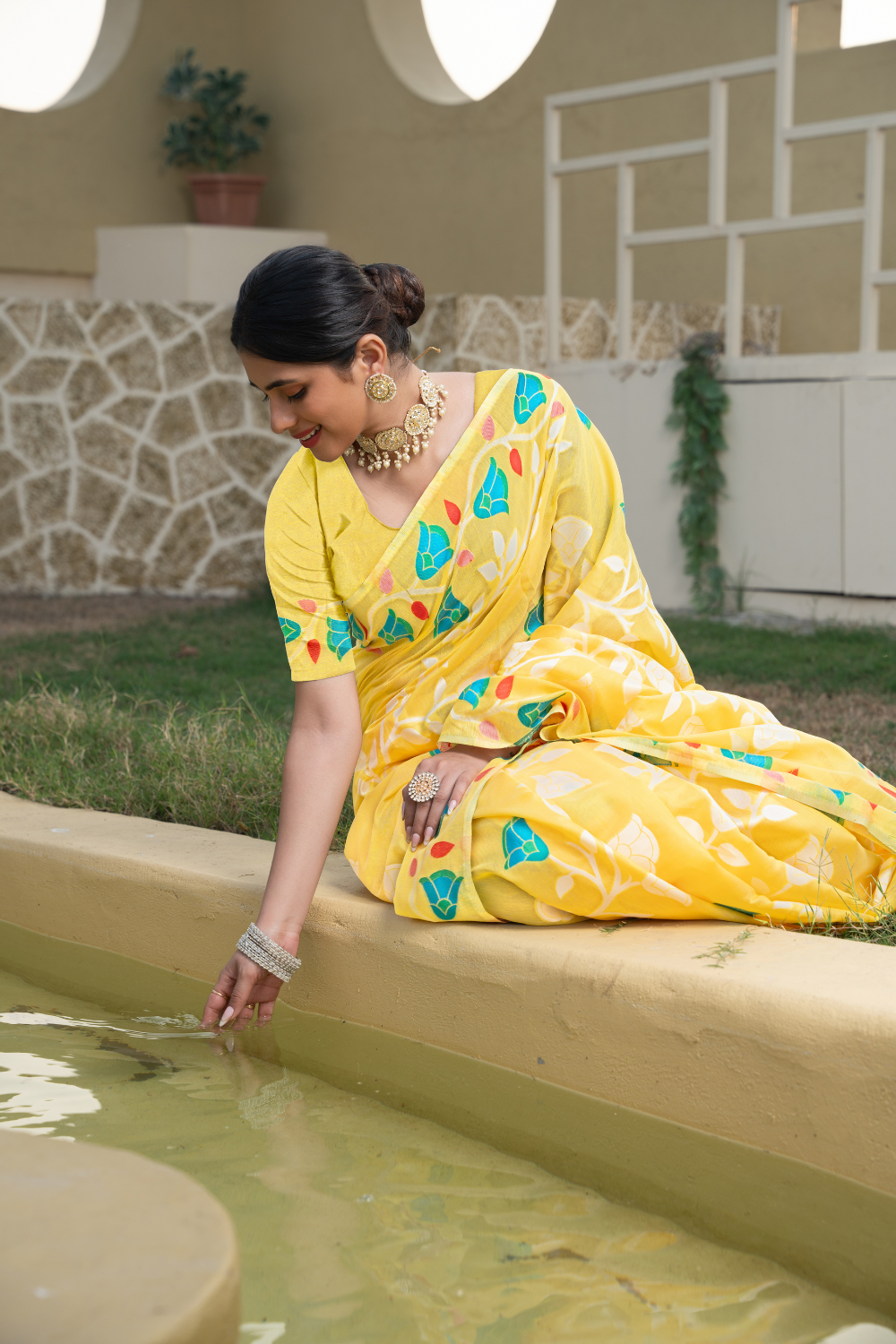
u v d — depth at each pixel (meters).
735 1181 1.82
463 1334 1.45
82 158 10.76
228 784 3.32
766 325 9.05
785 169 7.20
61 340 8.88
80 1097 2.09
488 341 8.35
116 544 9.12
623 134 9.45
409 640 2.29
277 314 1.96
